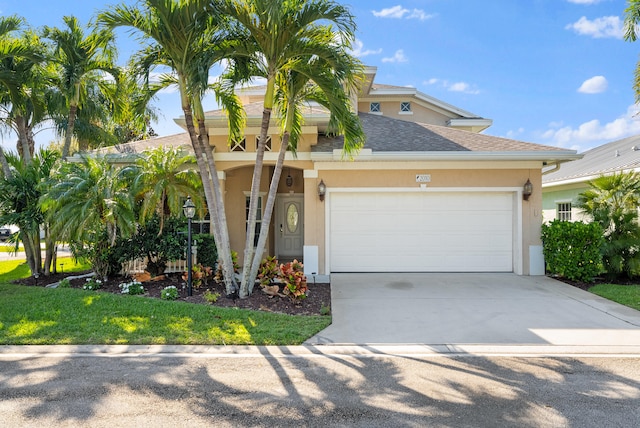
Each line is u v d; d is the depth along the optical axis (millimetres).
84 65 13656
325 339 6566
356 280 11094
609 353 5996
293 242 16828
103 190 9906
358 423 4047
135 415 4176
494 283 10719
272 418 4137
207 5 7605
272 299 8797
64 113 15344
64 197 9492
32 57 12555
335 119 8516
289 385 4898
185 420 4086
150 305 8078
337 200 12039
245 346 6227
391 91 20656
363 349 6137
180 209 10453
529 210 11812
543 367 5469
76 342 6289
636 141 18094
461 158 11500
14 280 11227
